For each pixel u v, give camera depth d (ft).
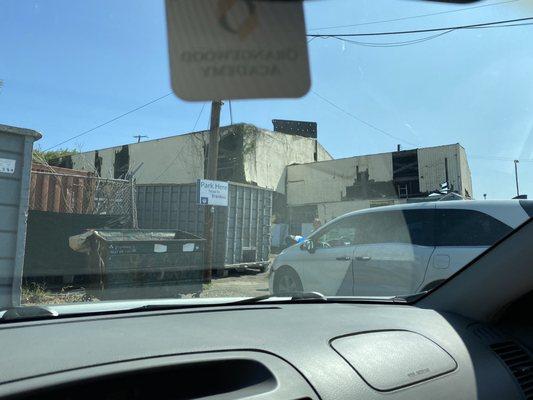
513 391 8.50
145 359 6.41
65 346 6.77
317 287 23.39
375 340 8.41
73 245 27.12
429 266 19.20
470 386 8.14
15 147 21.83
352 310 10.43
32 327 7.86
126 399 5.88
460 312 10.52
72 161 35.32
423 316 10.09
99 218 33.01
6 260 21.38
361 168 63.10
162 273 27.55
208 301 11.11
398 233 20.83
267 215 50.60
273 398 6.24
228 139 42.75
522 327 10.30
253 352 7.13
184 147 43.19
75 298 23.82
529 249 9.78
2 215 21.33
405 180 53.06
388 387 7.39
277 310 10.15
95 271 26.12
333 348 7.82
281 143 74.90
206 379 6.46
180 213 45.14
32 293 23.40
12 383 5.50
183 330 7.98
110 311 9.48
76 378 5.72
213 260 43.57
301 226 67.26
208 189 36.50
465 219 19.16
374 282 20.97
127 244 26.76
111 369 6.01
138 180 45.55
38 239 28.40
